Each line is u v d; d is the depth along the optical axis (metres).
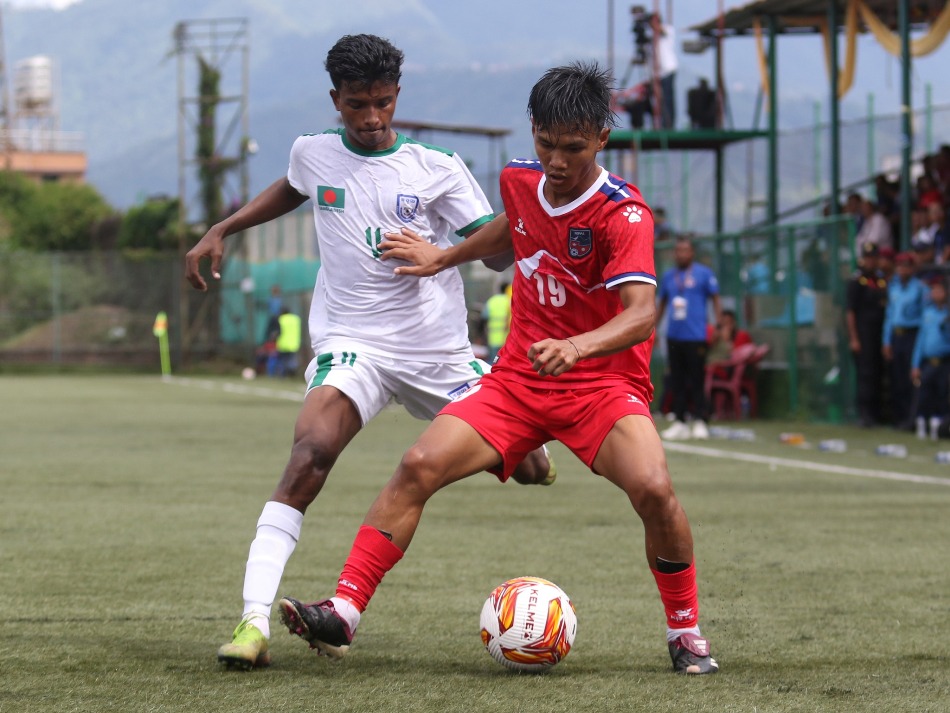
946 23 46.69
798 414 44.44
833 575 15.87
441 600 14.07
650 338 10.45
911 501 23.34
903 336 39.28
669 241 52.06
